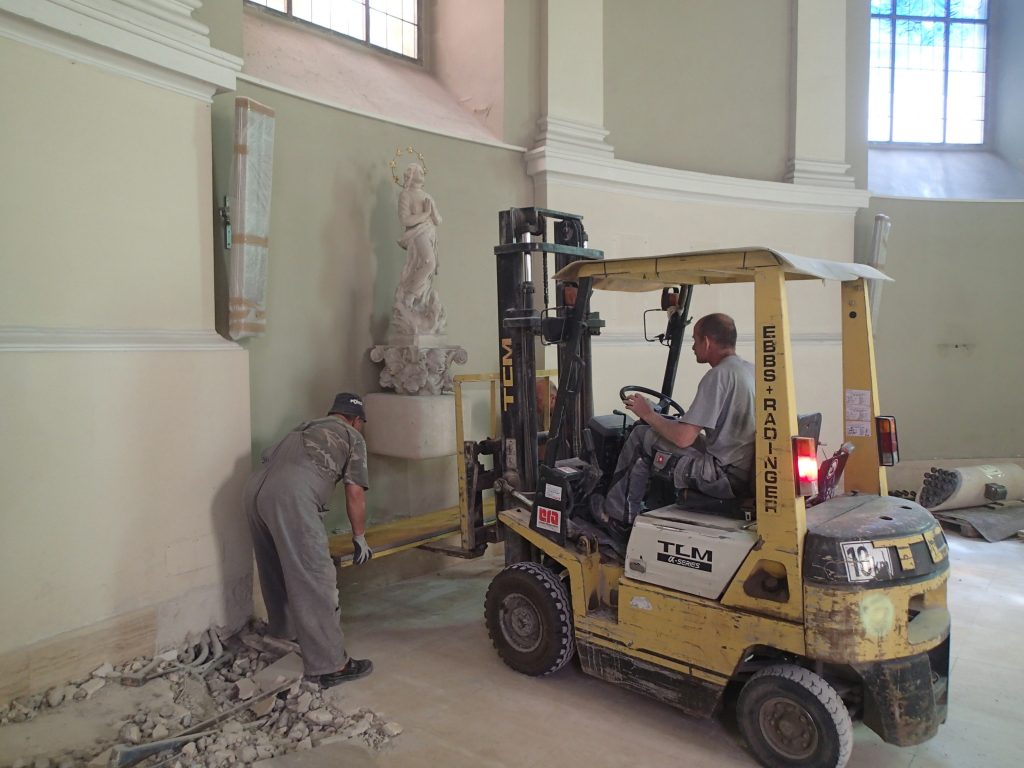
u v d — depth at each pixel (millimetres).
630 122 6426
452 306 5273
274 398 4250
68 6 2986
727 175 6949
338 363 4602
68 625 3035
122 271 3279
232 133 3988
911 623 2734
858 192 7207
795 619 2580
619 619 3062
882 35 8594
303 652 3297
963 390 7457
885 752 2832
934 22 8602
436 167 5164
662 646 2930
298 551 3285
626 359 6082
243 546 3750
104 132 3199
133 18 3230
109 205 3225
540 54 5824
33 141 2961
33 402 2904
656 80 6559
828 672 2857
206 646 3482
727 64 6906
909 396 7414
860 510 2865
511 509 3711
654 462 3158
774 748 2648
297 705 3068
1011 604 4406
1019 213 7387
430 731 2943
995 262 7414
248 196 3684
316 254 4461
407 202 4598
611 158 6031
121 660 3221
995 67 8594
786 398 2584
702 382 2984
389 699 3211
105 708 2926
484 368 5492
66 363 3004
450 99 5863
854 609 2496
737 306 6863
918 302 7398
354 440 3582
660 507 3318
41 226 2992
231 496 3682
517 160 5711
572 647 3309
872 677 2533
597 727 2990
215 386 3598
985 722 3055
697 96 6773
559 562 3299
